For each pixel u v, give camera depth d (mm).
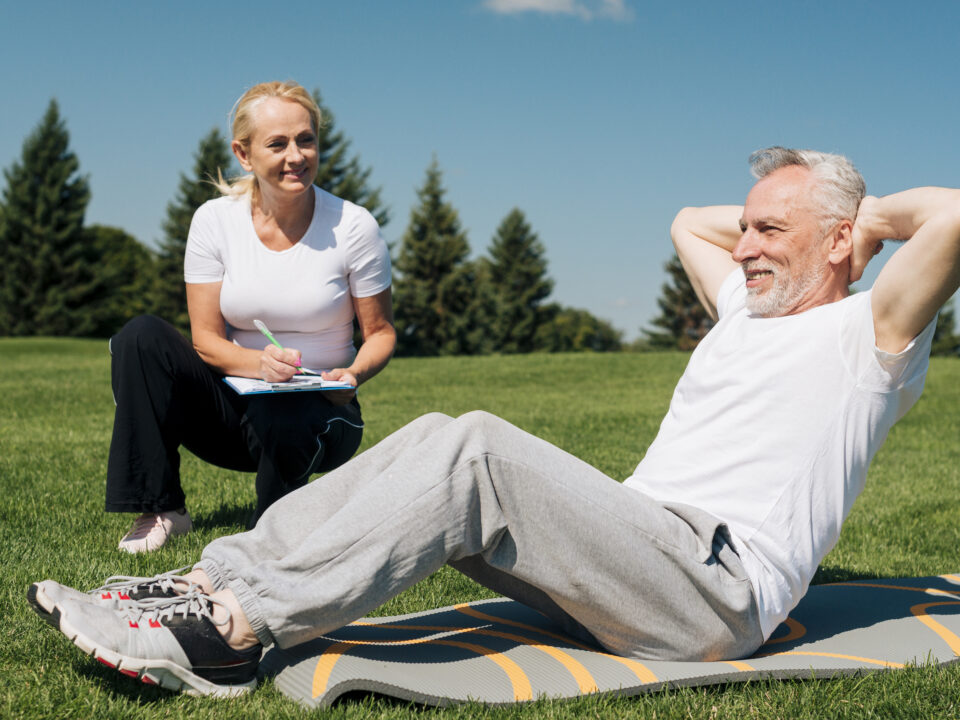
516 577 2355
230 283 3572
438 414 2309
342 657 2193
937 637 2617
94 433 7379
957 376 16734
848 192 2412
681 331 63969
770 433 2348
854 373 2328
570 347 82438
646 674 2205
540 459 2150
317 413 3514
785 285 2449
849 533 4797
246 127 3334
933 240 2129
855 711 2164
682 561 2186
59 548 3613
